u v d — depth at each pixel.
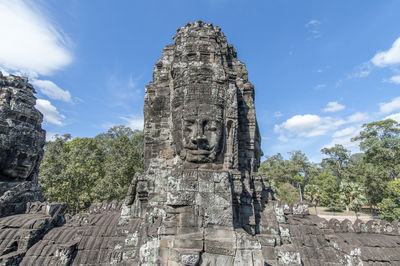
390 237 7.04
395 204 27.06
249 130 6.55
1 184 7.82
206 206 4.45
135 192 6.57
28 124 8.89
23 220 6.80
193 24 6.37
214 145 5.02
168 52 6.99
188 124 5.08
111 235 6.30
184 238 4.21
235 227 4.86
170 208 4.50
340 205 37.75
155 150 6.18
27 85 9.28
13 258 5.64
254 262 4.09
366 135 43.91
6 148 8.10
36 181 9.52
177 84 5.39
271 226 5.90
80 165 24.94
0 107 8.14
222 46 6.35
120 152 28.28
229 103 5.44
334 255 6.09
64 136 28.38
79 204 24.91
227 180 4.70
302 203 7.37
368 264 6.12
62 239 6.38
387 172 35.47
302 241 6.28
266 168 57.28
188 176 4.64
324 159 56.53
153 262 4.47
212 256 4.08
